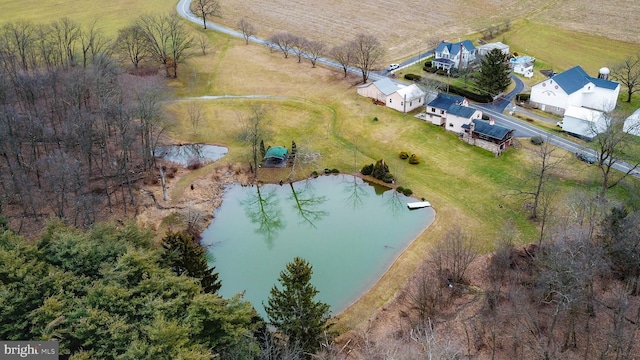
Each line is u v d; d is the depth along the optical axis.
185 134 106.88
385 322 62.81
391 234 79.88
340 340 60.03
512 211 80.38
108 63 106.50
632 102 113.00
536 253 68.44
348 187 92.44
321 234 81.19
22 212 76.62
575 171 88.12
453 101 104.62
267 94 122.31
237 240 80.50
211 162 98.12
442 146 99.00
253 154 98.00
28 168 83.56
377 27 163.75
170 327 42.41
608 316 58.97
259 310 66.00
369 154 99.12
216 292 63.62
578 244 61.62
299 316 52.06
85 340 43.34
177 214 83.06
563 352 54.66
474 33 154.38
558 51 141.62
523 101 112.69
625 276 62.91
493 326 57.41
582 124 97.25
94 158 90.12
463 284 66.56
